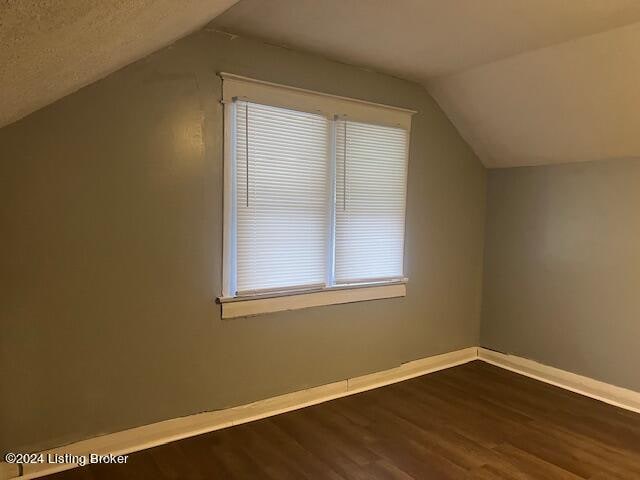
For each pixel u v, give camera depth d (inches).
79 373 97.7
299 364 128.6
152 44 88.2
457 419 122.7
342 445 108.0
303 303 127.4
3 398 90.7
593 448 109.0
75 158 94.3
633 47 106.3
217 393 115.3
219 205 111.9
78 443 98.7
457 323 166.7
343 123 131.0
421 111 149.6
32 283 91.8
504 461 102.8
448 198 159.3
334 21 103.3
